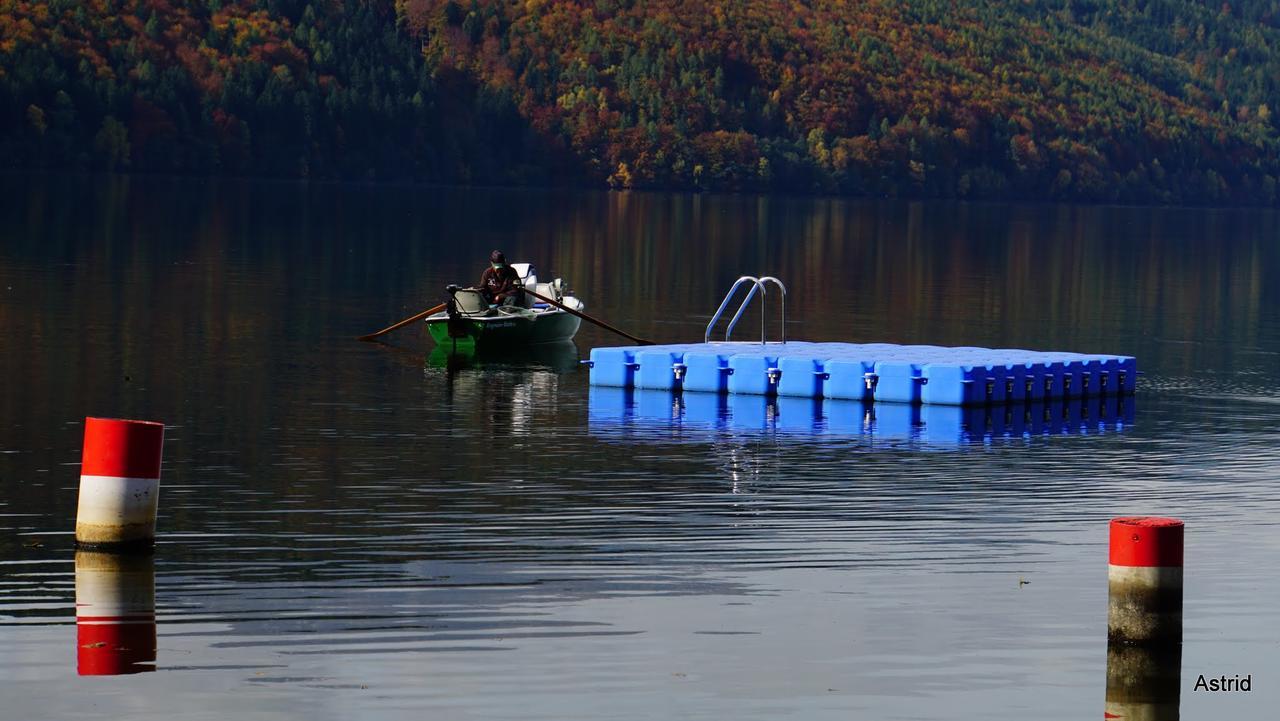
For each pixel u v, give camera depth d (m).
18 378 34.09
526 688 14.54
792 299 63.12
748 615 16.97
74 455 25.39
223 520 21.05
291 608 16.83
